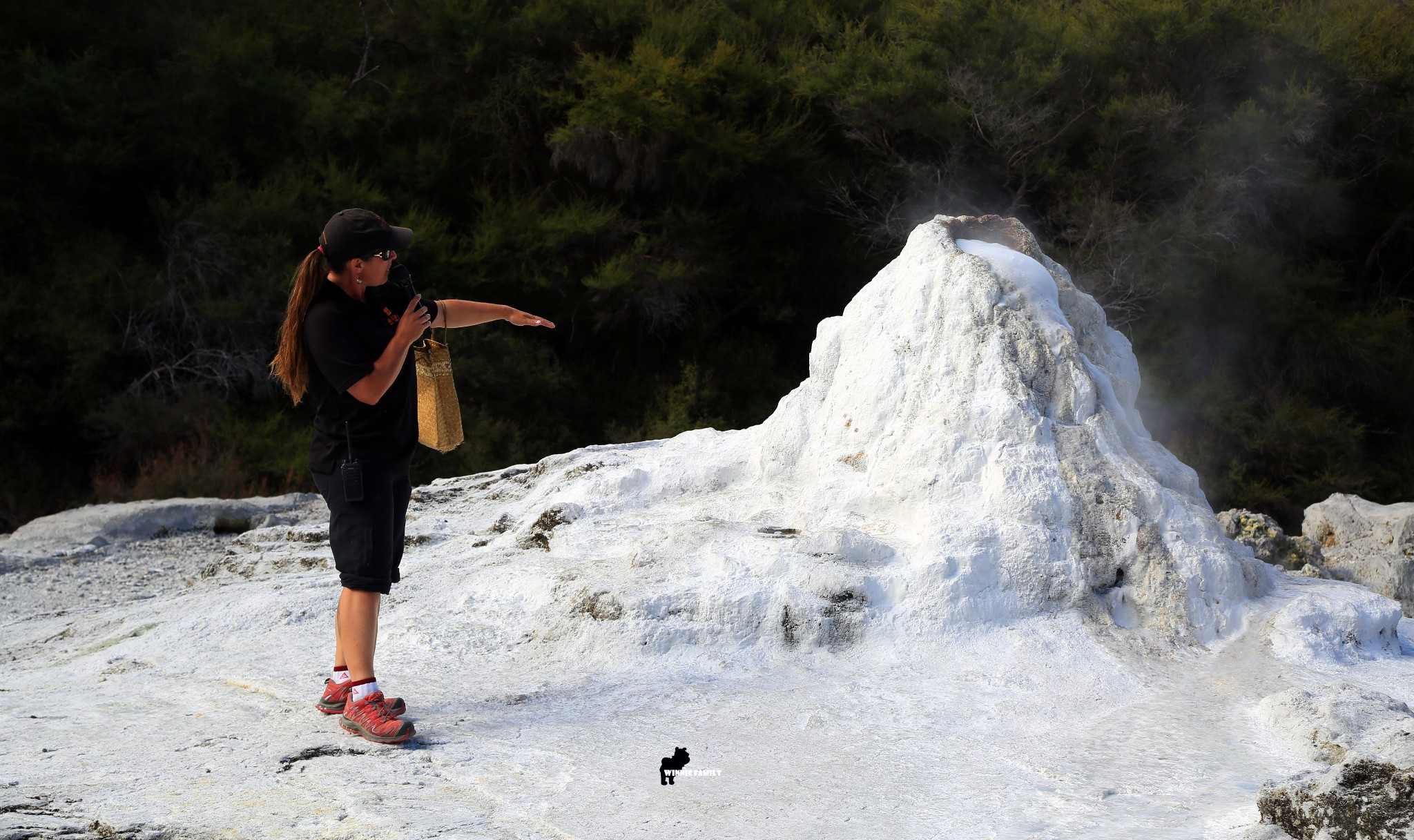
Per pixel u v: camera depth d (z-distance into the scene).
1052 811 3.14
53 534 10.72
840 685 4.33
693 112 22.45
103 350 18.67
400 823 2.95
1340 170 24.66
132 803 3.06
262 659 4.76
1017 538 4.99
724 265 23.11
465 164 23.59
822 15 24.31
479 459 20.00
